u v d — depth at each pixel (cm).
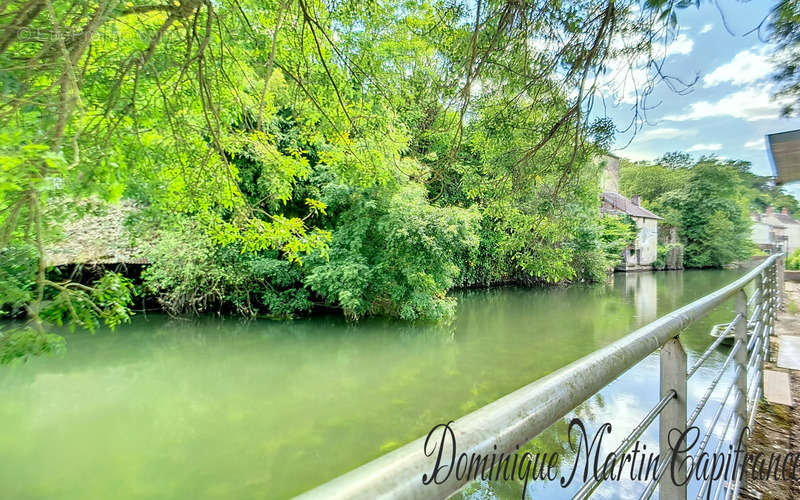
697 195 2439
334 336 894
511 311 1176
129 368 695
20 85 179
